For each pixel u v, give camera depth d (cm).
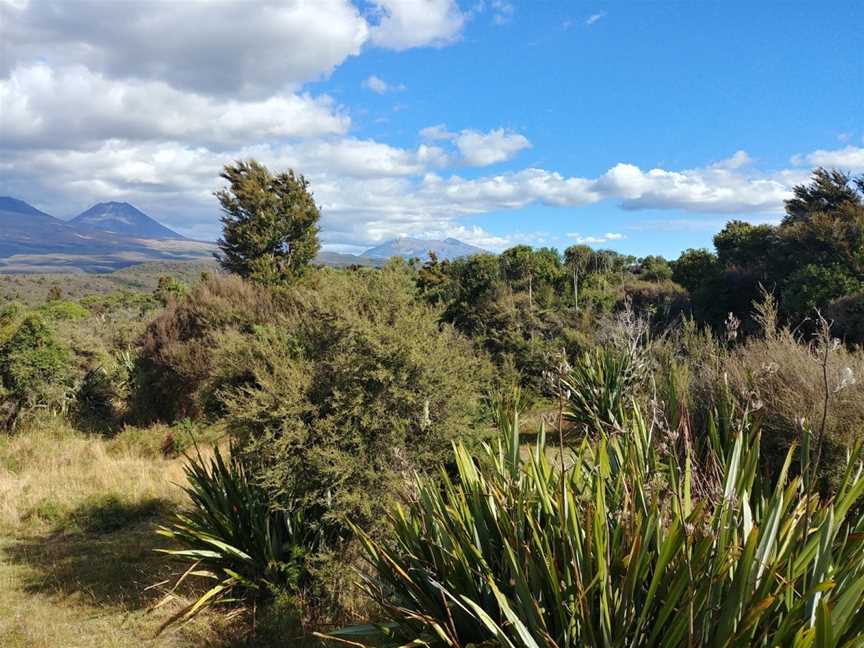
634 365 754
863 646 185
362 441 510
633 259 3403
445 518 309
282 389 525
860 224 1752
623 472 277
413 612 286
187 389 1431
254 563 527
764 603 188
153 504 848
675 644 204
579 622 226
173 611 524
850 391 456
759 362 531
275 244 2581
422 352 543
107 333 2019
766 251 2259
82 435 1393
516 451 361
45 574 629
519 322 1841
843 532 266
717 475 283
